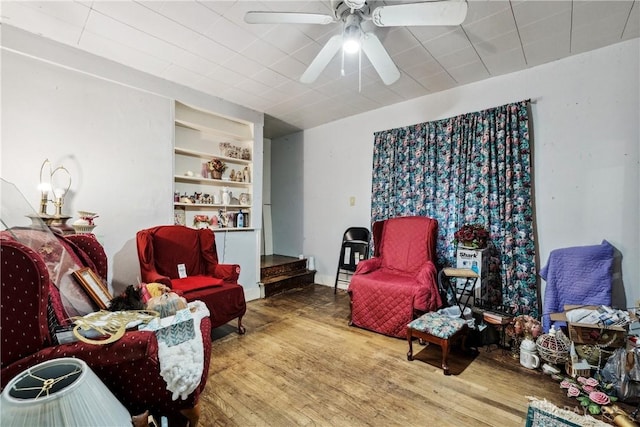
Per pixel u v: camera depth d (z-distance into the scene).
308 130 4.59
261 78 2.84
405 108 3.46
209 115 3.40
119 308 1.46
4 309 0.99
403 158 3.41
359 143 3.93
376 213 3.65
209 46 2.29
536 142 2.61
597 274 2.17
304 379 1.86
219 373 1.92
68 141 2.31
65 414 0.81
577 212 2.42
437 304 2.45
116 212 2.56
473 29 2.06
